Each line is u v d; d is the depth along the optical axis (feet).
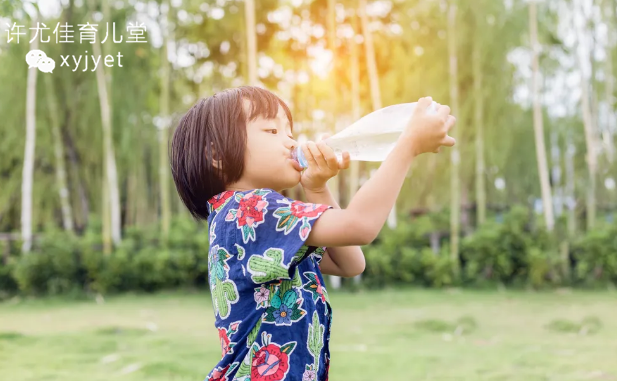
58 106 25.35
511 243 25.20
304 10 26.45
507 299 21.31
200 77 27.99
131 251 24.45
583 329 14.44
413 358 11.28
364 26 25.36
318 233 3.13
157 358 11.22
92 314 18.29
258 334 3.24
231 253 3.31
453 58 25.48
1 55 23.75
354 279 24.94
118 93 25.26
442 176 28.73
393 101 27.61
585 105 25.72
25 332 14.73
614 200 27.68
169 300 21.88
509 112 26.84
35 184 26.94
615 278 24.81
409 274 25.21
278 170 3.49
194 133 3.59
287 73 27.91
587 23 25.96
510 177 29.22
